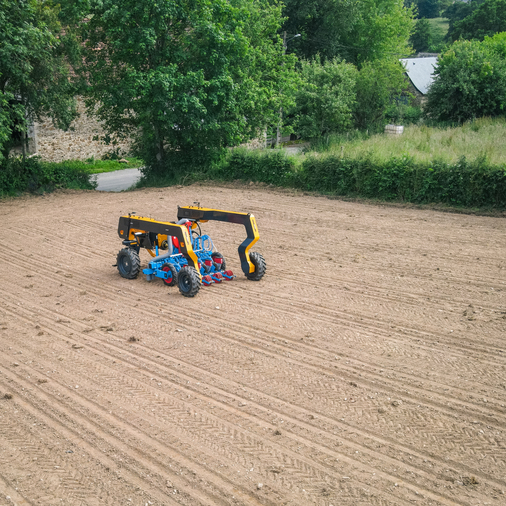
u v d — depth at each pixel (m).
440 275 9.93
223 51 21.09
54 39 19.11
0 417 5.61
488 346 6.95
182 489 4.46
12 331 7.92
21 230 14.93
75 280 10.34
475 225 13.93
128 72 20.25
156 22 20.38
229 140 22.45
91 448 5.05
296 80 25.00
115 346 7.31
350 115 32.38
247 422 5.41
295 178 20.23
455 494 4.33
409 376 6.25
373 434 5.17
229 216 9.82
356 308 8.41
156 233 9.97
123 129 23.92
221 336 7.51
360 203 17.44
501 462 4.71
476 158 16.19
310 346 7.11
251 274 9.91
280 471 4.65
